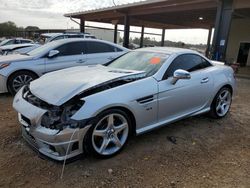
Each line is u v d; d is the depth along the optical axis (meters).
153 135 3.86
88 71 3.75
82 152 2.89
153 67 3.77
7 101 5.61
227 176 2.86
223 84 4.58
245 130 4.27
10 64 5.88
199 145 3.61
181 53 4.09
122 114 3.12
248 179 2.82
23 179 2.66
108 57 7.25
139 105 3.25
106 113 2.95
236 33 19.42
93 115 2.81
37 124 2.80
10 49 11.51
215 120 4.70
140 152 3.31
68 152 2.77
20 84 6.04
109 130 3.05
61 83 3.20
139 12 15.80
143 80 3.42
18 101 3.25
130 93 3.16
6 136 3.63
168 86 3.61
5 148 3.28
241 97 6.95
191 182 2.72
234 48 19.72
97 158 3.05
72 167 2.90
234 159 3.26
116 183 2.65
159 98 3.49
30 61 6.10
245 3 10.30
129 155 3.22
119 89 3.12
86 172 2.81
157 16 18.45
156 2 13.10
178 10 13.53
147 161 3.10
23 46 11.79
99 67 4.13
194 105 4.15
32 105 2.99
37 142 2.89
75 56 6.73
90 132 2.84
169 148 3.46
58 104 2.78
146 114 3.37
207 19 19.22
